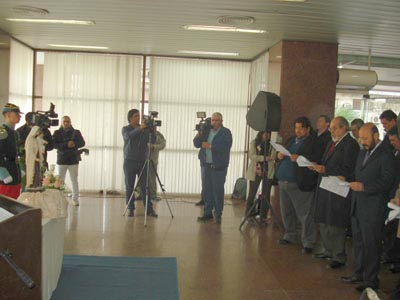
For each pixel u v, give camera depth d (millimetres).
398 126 4453
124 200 7355
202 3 4480
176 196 7965
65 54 7824
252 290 3609
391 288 3830
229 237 5258
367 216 3516
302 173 4480
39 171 3295
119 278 3723
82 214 6180
